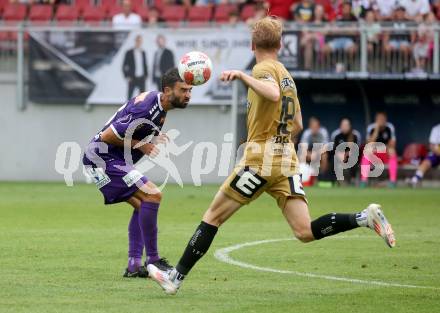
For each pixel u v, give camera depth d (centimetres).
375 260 3194
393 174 6869
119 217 4678
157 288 2594
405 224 4425
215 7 7756
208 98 7075
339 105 7300
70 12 7900
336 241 3750
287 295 2498
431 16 7094
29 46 7300
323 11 7238
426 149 7106
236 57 7025
